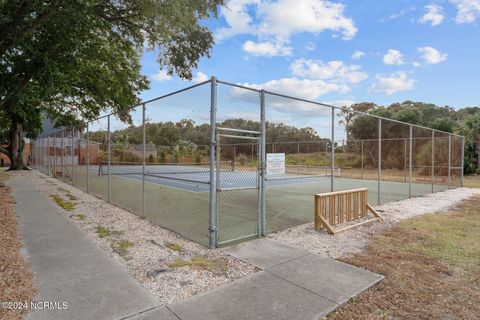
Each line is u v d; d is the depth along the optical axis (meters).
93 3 6.29
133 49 11.34
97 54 9.32
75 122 14.81
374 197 9.45
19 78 7.53
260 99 4.62
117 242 4.25
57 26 6.19
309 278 3.07
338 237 4.68
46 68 7.21
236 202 7.87
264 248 4.06
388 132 22.97
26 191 9.44
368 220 5.71
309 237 4.66
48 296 2.58
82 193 9.30
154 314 2.32
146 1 5.60
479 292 2.86
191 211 6.46
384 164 17.58
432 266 3.51
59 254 3.70
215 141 4.04
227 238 4.51
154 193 9.35
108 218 5.82
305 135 7.32
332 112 5.93
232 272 3.20
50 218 5.77
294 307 2.46
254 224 5.47
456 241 4.52
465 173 17.53
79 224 5.31
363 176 16.94
